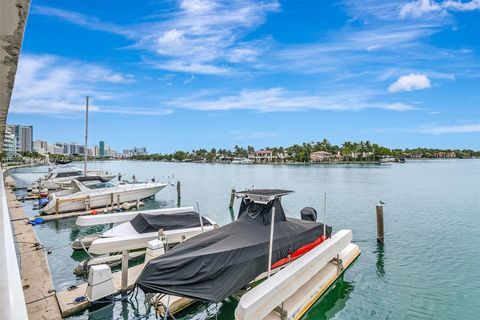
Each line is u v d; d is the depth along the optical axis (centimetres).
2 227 367
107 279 914
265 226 992
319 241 1132
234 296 952
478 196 3195
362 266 1255
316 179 5672
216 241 864
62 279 1112
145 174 7269
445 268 1234
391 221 2045
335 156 16612
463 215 2233
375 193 3491
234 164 16338
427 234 1716
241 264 810
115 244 1228
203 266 753
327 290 1033
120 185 2698
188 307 901
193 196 3300
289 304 859
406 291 1052
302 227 1099
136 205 2420
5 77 302
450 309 937
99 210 2178
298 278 848
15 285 196
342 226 1914
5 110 437
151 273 727
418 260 1319
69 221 1998
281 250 940
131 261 1238
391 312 931
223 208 2634
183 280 730
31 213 2219
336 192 3597
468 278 1138
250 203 1066
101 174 3856
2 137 684
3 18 200
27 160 12138
